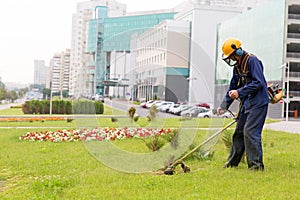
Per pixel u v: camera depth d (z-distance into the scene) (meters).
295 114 35.47
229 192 4.65
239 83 6.35
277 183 5.15
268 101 6.08
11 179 6.19
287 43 34.28
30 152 9.05
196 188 4.89
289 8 35.25
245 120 6.30
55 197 4.62
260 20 37.22
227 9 44.41
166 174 6.05
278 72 34.31
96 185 5.24
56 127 16.55
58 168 6.80
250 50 38.91
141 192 4.78
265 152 8.81
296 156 8.04
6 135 13.12
